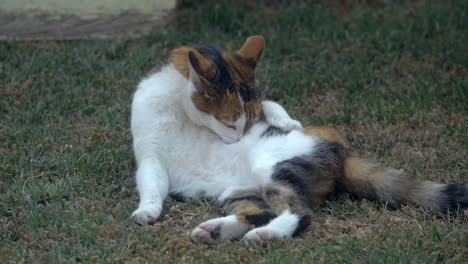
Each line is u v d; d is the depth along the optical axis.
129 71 10.73
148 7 12.16
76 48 11.38
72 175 7.72
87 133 8.85
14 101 9.72
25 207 6.93
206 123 7.41
